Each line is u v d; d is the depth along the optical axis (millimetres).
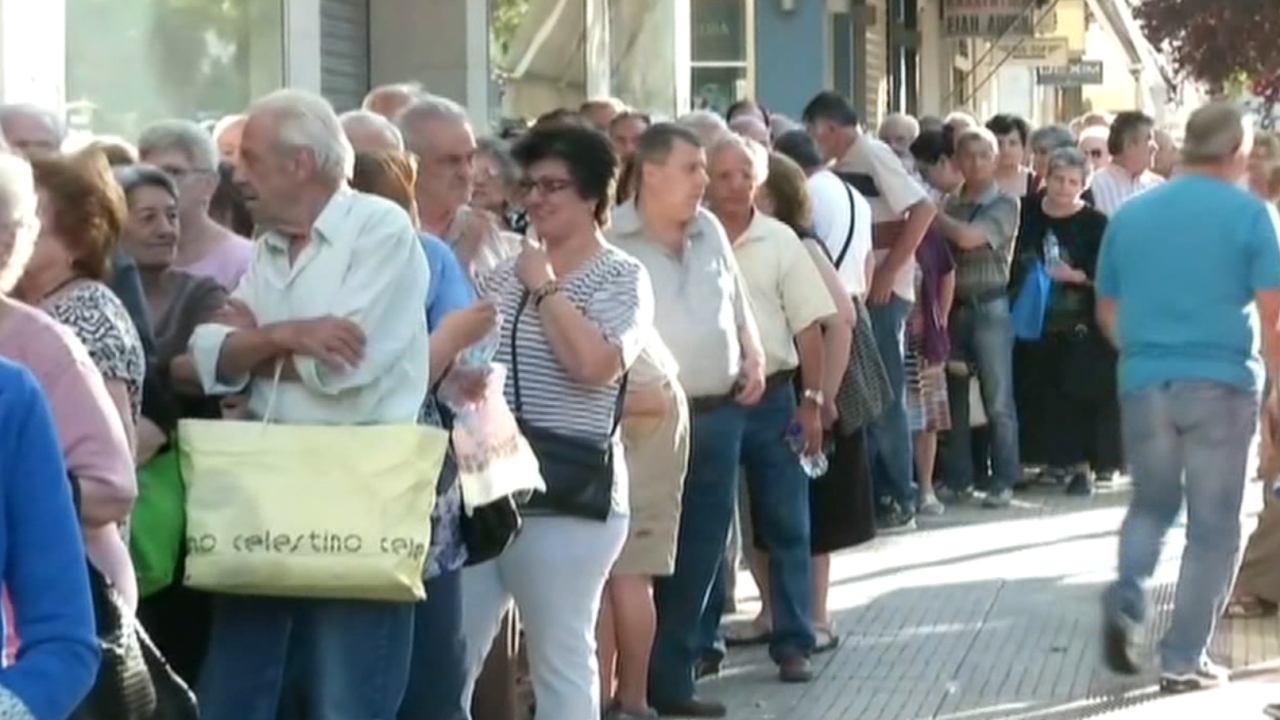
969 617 13984
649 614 10750
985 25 40469
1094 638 13344
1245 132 11742
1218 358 11781
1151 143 19953
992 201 18500
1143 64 48969
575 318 9125
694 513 11266
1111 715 11609
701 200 11195
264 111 7855
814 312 11852
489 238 9742
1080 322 19031
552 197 9406
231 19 16281
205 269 9375
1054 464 19281
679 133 10945
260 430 7578
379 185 8648
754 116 15352
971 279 18594
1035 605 14359
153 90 15328
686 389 11000
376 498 7535
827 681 12273
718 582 12164
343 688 7773
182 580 7605
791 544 12141
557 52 22281
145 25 15180
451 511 8258
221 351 7711
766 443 11938
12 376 5398
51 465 5402
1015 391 19281
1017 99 48594
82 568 5434
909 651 13023
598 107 13898
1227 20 40906
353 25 19312
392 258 7797
